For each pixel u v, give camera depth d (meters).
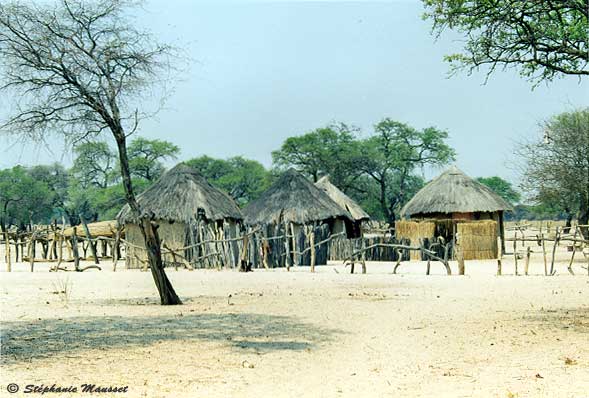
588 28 18.83
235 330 17.98
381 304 23.72
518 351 14.55
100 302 24.88
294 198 54.66
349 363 13.67
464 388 11.36
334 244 54.09
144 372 12.78
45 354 14.50
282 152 113.44
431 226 55.66
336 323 19.25
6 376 12.34
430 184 64.44
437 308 22.41
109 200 98.12
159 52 22.83
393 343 15.95
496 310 21.59
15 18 21.66
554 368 12.77
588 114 51.81
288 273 38.62
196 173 50.62
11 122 21.95
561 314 20.30
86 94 22.23
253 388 11.52
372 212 117.62
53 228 55.28
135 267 45.88
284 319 20.08
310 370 13.02
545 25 19.17
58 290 29.73
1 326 18.62
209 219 46.00
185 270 42.44
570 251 60.44
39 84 22.11
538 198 52.84
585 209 53.50
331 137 111.75
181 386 11.66
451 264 46.34
